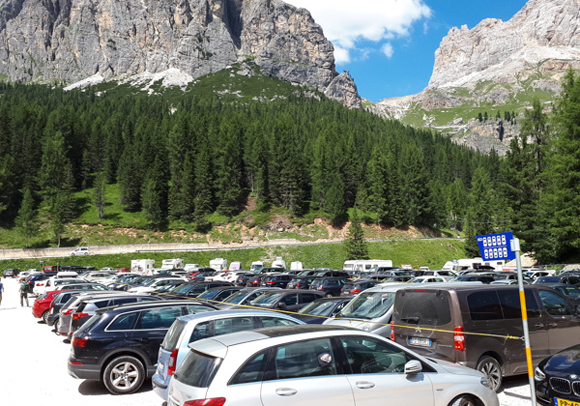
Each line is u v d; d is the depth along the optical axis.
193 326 8.80
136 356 10.84
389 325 11.34
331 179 135.25
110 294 15.64
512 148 63.47
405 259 102.25
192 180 127.94
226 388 5.36
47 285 32.25
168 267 80.19
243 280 43.62
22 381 12.01
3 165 123.44
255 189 140.00
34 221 114.69
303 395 5.59
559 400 7.29
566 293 17.61
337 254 103.50
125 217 121.81
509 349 9.48
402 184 132.88
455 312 9.09
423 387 6.34
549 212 49.28
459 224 145.25
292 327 6.64
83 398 10.25
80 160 155.88
